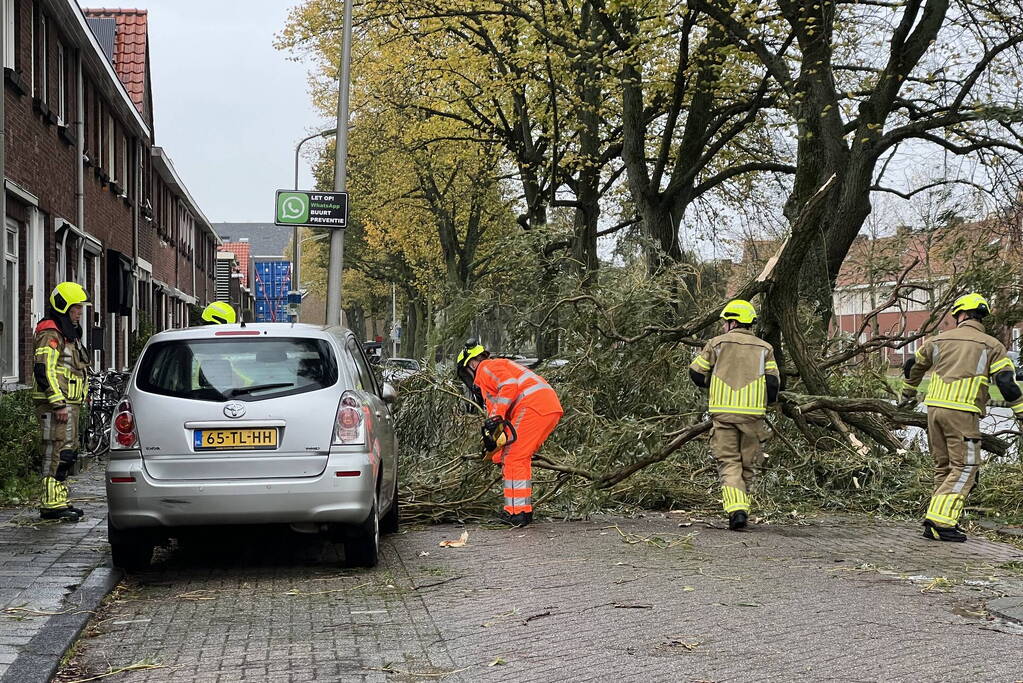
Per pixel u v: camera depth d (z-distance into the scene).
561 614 6.44
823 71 17.03
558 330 13.10
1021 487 10.71
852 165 17.02
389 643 5.86
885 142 17.06
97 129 23.72
